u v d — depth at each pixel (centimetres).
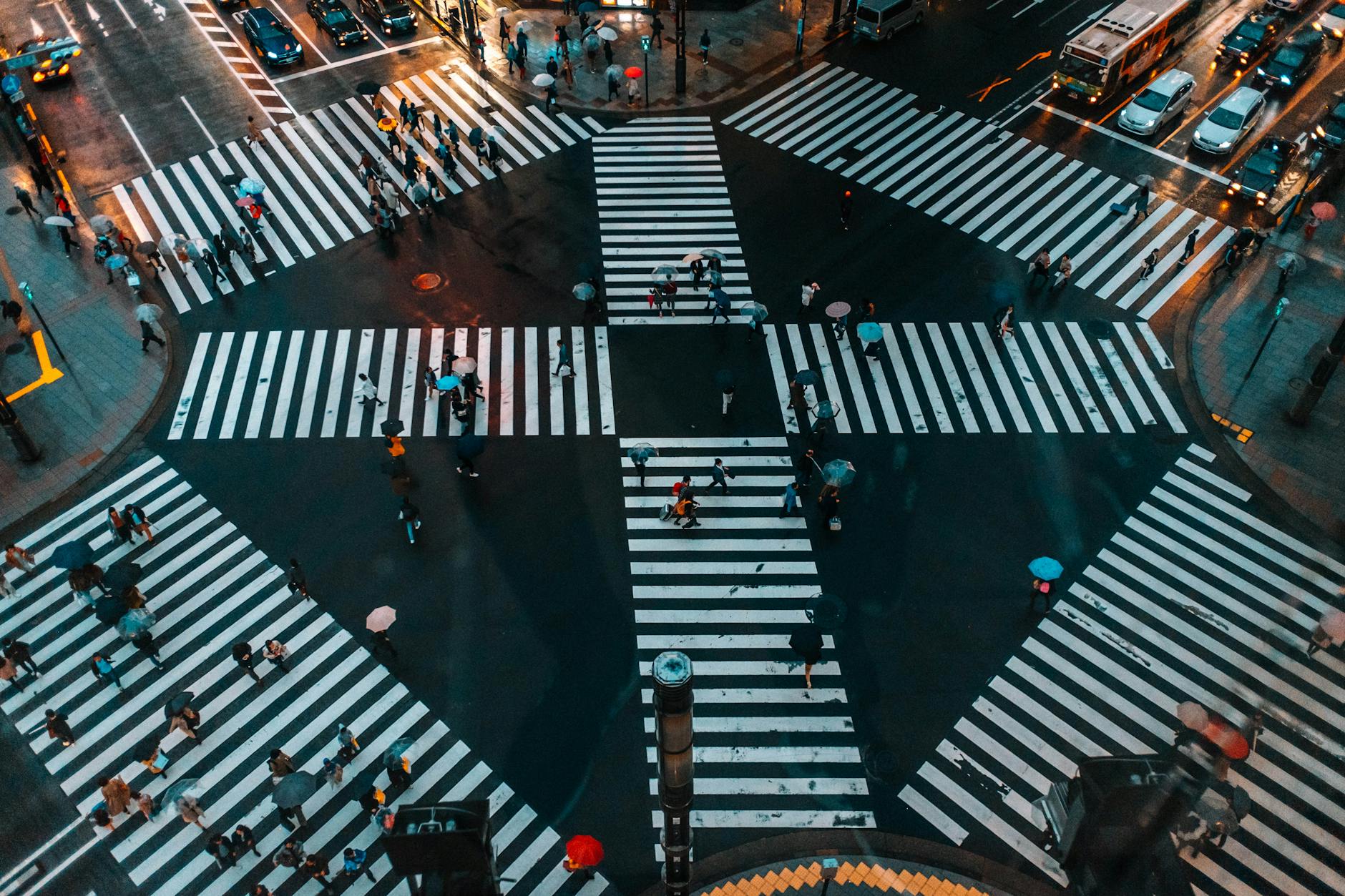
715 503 2933
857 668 2558
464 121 4294
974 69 4550
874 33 4625
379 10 4750
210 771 2398
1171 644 2592
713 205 3888
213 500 2958
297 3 5000
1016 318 3447
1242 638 2603
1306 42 4425
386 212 3706
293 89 4478
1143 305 3475
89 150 4169
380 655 2600
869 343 3319
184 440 3117
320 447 3095
